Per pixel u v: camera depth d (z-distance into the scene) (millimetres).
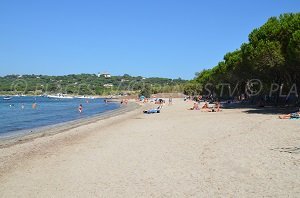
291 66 49656
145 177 14828
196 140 24297
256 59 51688
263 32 54531
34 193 13336
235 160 16969
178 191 12648
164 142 24312
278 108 57688
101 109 92812
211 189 12648
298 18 48156
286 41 48688
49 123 50531
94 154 20875
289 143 20844
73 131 35281
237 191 12242
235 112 53438
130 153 20609
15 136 34156
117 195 12539
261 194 11789
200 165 16422
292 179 13250
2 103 142375
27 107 107562
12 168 18078
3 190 13938
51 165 18297
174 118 47719
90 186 13891
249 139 23297
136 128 35562
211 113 54688
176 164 16953
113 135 30266
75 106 115688
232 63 78312
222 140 23500
